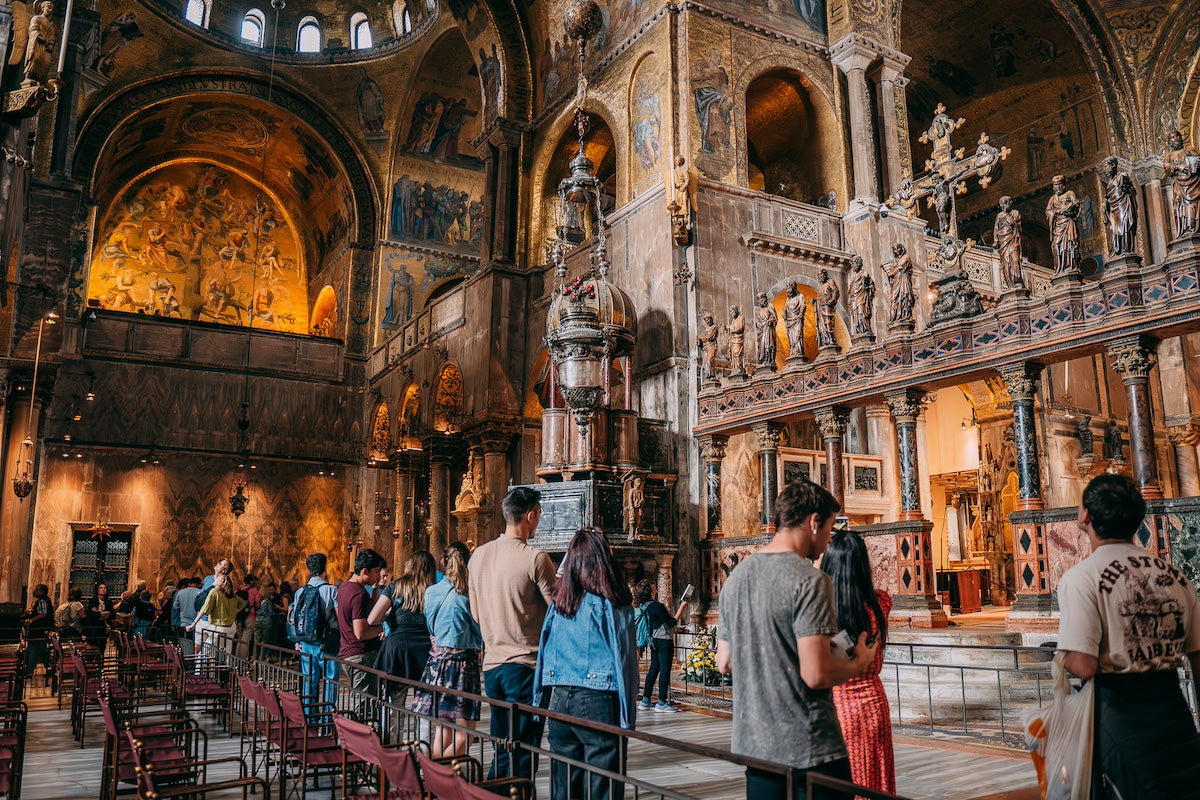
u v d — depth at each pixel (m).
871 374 13.50
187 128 32.41
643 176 19.89
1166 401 21.98
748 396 15.93
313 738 6.21
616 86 21.06
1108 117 23.92
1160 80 23.09
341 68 31.95
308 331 35.75
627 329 16.84
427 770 3.70
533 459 23.17
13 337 19.30
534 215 24.16
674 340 17.88
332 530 30.91
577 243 24.30
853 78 21.23
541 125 24.17
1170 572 3.41
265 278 35.53
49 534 26.84
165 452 28.77
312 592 8.52
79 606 17.00
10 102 11.79
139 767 4.44
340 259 33.41
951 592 20.02
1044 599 10.97
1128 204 10.86
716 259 18.61
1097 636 3.30
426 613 6.21
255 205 35.72
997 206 27.08
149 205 33.59
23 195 14.38
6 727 6.46
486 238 24.55
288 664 12.03
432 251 32.94
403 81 31.98
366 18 32.66
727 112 19.70
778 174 23.22
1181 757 3.23
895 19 22.14
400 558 26.81
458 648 6.04
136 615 18.66
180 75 29.73
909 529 12.75
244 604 12.01
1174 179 10.51
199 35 29.67
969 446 25.31
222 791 6.64
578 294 16.39
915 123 29.83
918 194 13.45
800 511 3.38
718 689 12.80
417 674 6.72
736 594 3.33
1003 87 26.52
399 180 32.69
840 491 13.99
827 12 22.05
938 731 9.09
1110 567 3.36
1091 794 3.30
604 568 4.63
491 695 5.28
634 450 16.52
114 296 32.34
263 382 30.56
